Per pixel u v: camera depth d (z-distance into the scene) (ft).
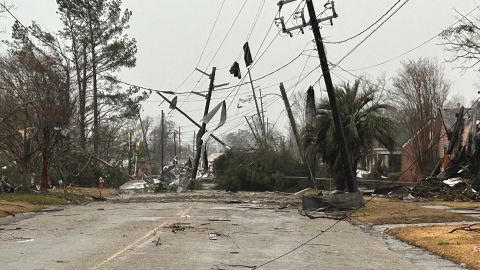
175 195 130.11
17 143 111.24
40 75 108.58
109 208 89.71
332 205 78.48
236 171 156.76
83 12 182.70
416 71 165.99
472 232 49.73
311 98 101.76
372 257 38.58
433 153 149.79
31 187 118.32
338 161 104.17
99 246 42.39
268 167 155.94
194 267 33.12
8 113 102.68
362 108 105.50
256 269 32.96
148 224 60.95
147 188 156.35
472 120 108.17
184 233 52.01
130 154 204.54
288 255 38.86
